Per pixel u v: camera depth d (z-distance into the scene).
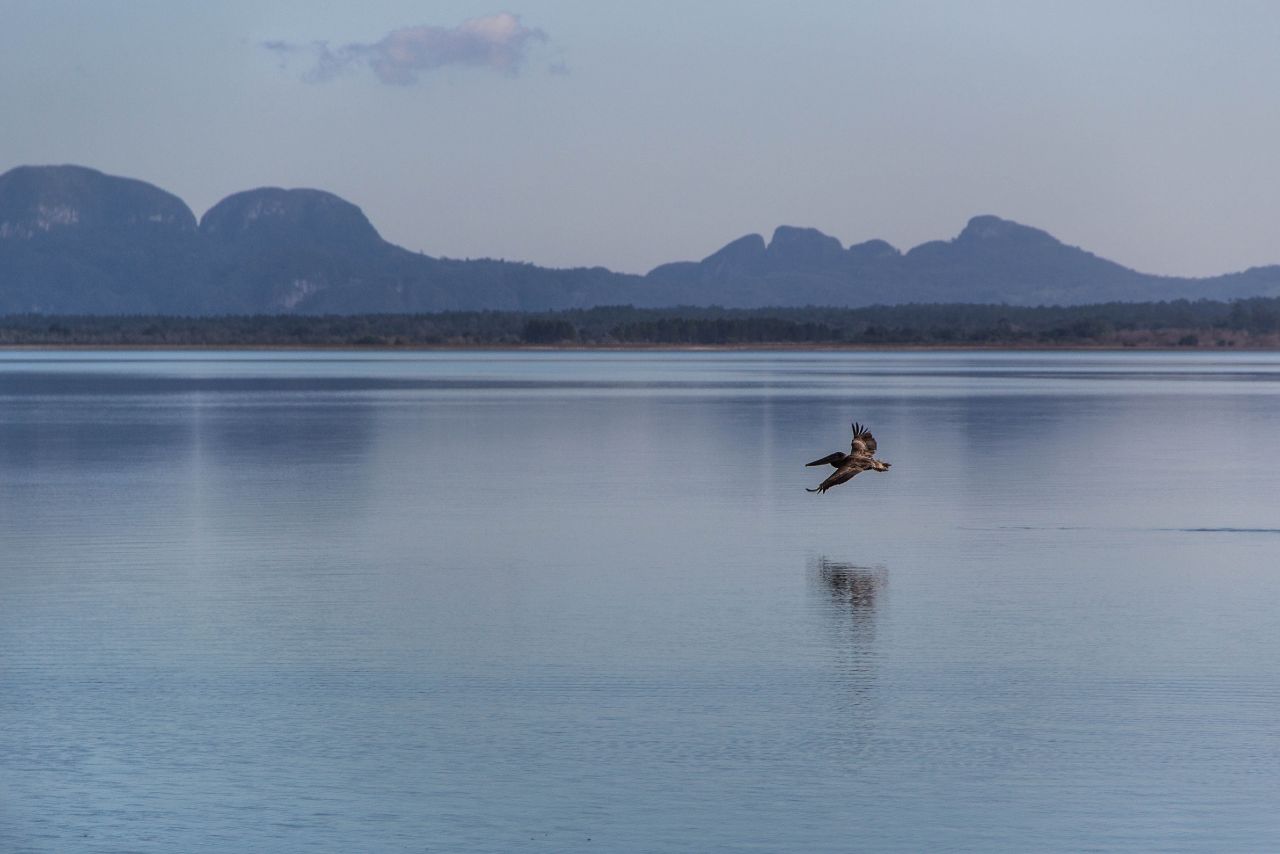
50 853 30.03
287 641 45.94
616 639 46.25
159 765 34.69
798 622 48.66
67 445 119.88
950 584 55.34
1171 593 53.56
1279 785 33.28
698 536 67.62
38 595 52.97
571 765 34.59
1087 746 35.75
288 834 30.94
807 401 188.62
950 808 32.12
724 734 36.75
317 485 88.75
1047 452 111.69
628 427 140.25
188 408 175.12
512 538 66.81
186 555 61.75
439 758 35.09
